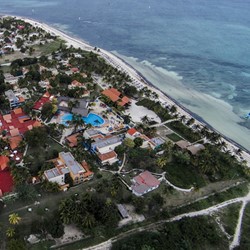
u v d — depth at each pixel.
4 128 139.50
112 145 131.00
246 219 110.81
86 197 102.00
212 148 138.62
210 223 106.00
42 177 110.69
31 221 96.62
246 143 160.62
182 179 123.19
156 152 134.75
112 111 164.88
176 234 97.44
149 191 115.50
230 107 193.38
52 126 140.25
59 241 92.00
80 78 188.12
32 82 183.12
